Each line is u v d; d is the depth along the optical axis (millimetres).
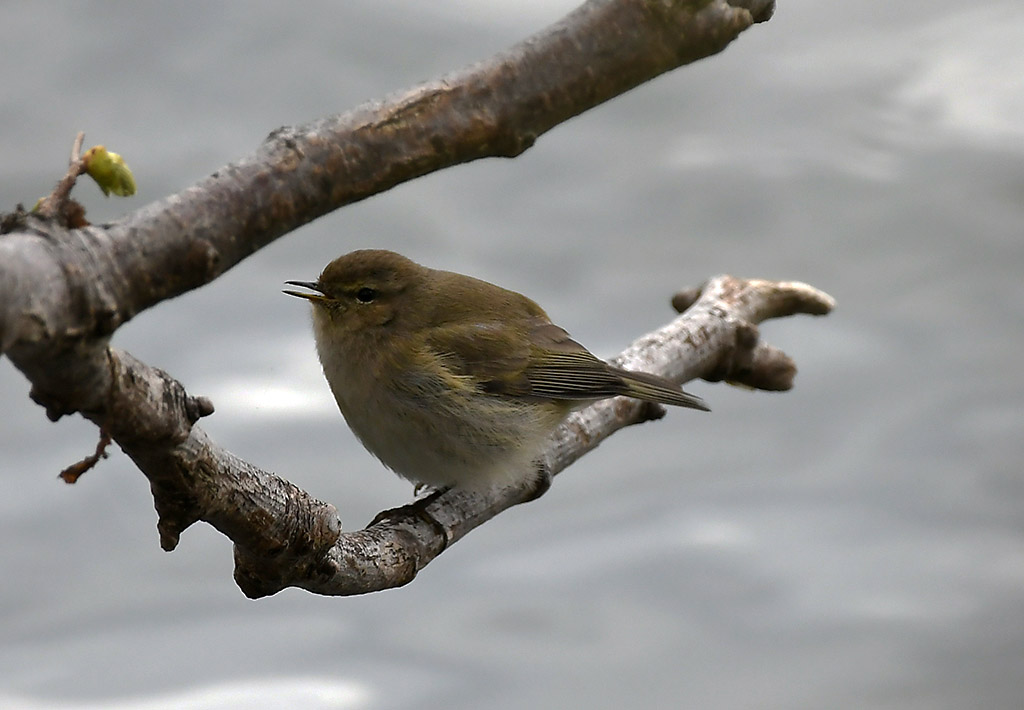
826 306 5730
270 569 2854
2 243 1605
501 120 1811
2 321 1568
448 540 4039
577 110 1835
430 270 5172
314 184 1773
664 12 1779
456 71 1829
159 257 1699
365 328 4902
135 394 2090
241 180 1745
